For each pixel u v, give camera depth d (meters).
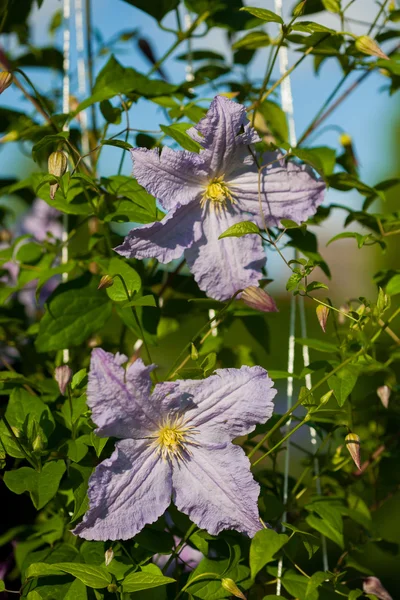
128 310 0.64
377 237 0.65
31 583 0.56
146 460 0.56
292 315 0.68
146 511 0.55
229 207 0.62
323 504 0.61
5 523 0.71
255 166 0.62
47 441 0.58
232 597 0.60
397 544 0.69
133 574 0.55
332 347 0.62
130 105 0.66
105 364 0.54
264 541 0.54
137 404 0.54
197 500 0.56
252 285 0.61
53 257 0.70
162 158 0.59
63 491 0.62
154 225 0.58
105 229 0.64
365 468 0.70
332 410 0.58
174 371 0.60
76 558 0.58
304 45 0.67
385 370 0.63
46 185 0.62
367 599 0.66
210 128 0.59
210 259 0.61
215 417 0.56
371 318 0.60
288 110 0.69
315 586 0.57
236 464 0.56
